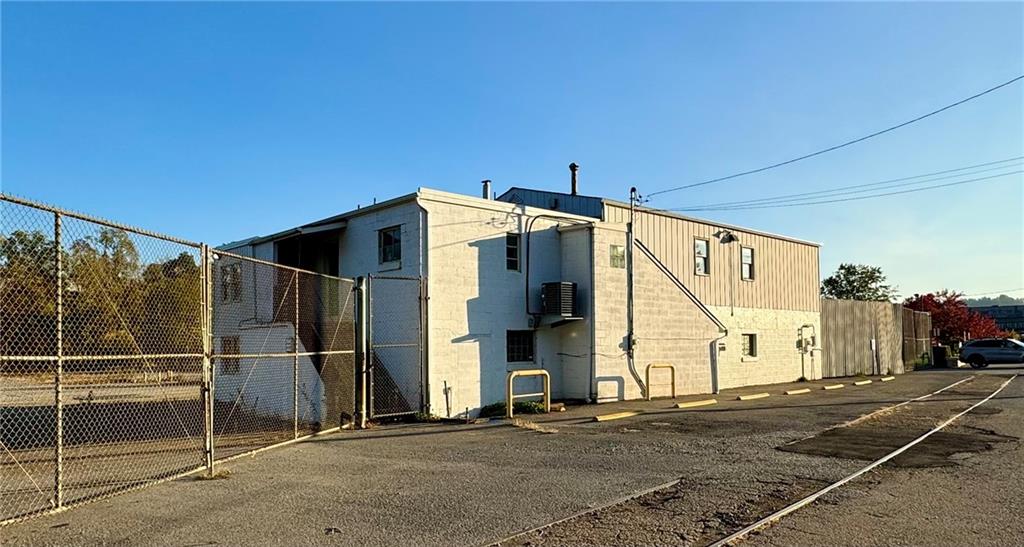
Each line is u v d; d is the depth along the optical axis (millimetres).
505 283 18109
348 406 14219
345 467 9375
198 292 11000
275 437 12398
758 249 27547
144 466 9516
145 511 6965
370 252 17906
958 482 8219
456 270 16953
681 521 6535
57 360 6820
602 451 10578
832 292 63094
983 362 41188
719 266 25453
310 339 15547
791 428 13047
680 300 21562
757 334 26938
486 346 17453
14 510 6941
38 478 8758
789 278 29219
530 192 26297
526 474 8805
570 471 8992
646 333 20266
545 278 19219
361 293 14492
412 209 16672
